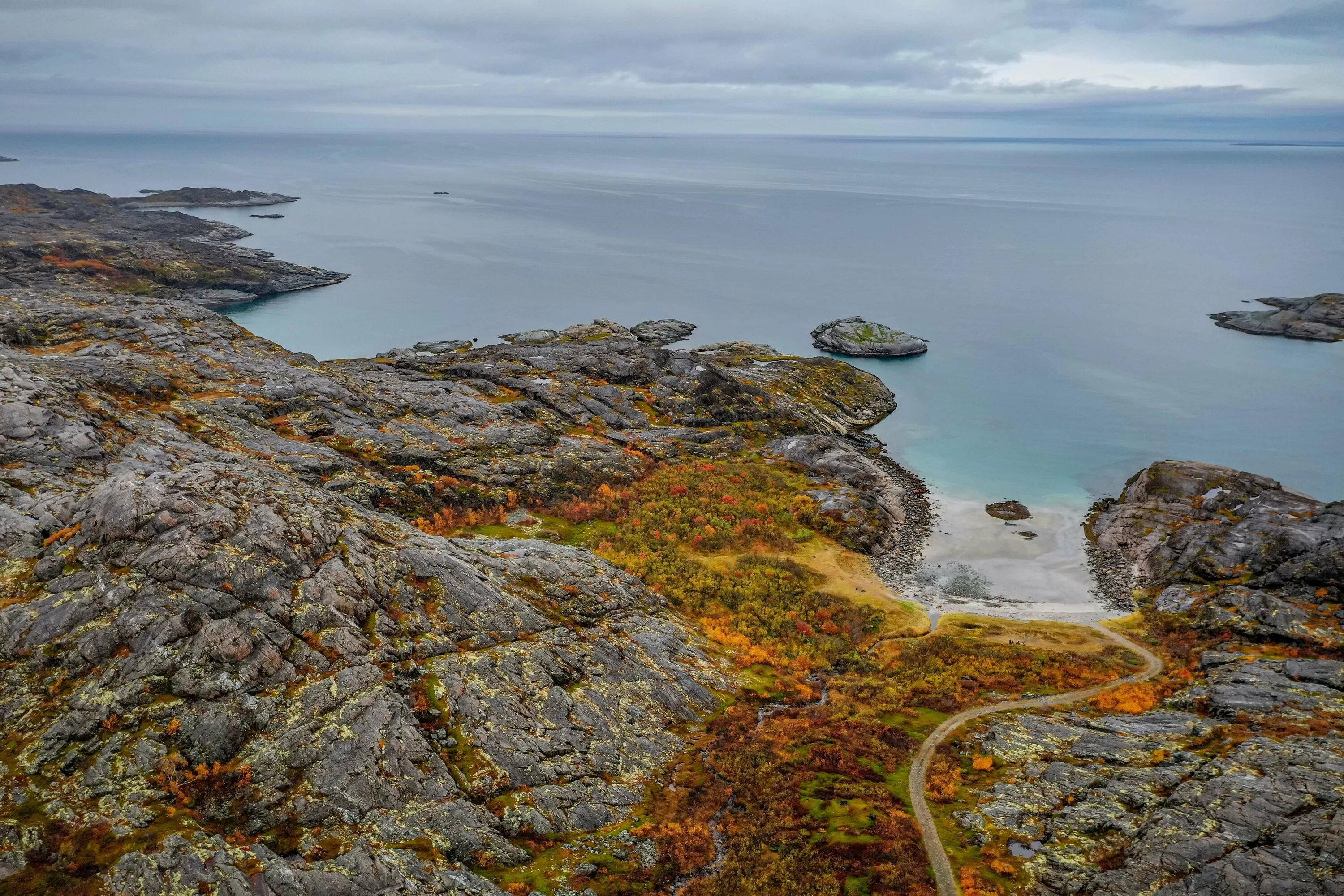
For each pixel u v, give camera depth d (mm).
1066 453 96062
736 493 75438
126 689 29484
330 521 41312
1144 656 51625
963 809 34688
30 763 26688
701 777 36750
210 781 27750
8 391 48156
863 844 31875
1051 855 31016
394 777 30000
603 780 34438
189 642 31375
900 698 45812
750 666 49688
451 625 39906
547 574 49906
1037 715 43406
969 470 90812
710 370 101188
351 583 37719
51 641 30562
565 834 30922
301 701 31359
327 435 68812
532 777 32844
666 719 40781
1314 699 40594
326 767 29391
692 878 30172
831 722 42750
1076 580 65812
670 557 63062
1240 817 30656
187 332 81500
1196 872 28562
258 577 35031
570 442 80875
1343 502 61750
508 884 27625
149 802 26281
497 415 83125
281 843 26500
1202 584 59719
